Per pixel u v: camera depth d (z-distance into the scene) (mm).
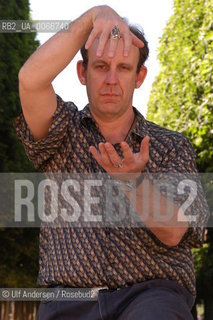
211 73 8828
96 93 2584
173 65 10023
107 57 2541
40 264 2682
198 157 9117
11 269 11688
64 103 2629
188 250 2594
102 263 2518
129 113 2662
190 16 9750
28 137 2619
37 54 2453
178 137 2648
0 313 13164
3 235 10984
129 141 2648
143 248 2520
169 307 2420
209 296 10109
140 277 2518
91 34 2330
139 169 2143
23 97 2506
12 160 10539
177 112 9852
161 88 10547
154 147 2600
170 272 2531
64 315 2562
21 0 10430
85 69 2697
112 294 2508
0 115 10477
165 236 2326
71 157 2623
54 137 2582
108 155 2113
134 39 2514
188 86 9344
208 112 8805
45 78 2457
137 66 2762
